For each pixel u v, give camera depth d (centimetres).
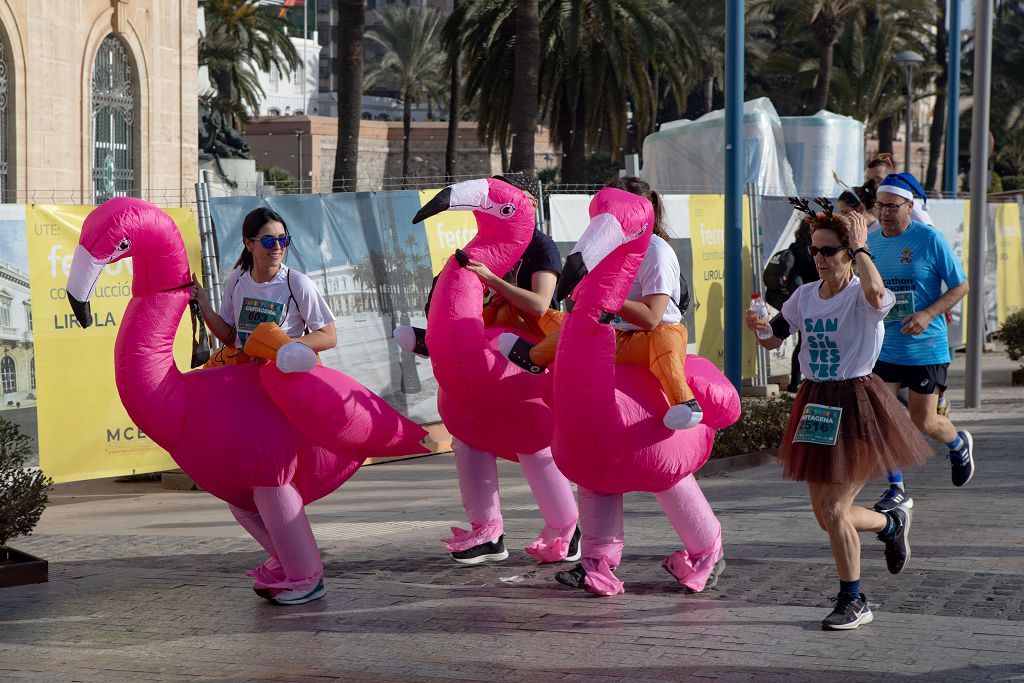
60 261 916
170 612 614
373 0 9394
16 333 895
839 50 4344
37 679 507
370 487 1001
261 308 622
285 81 10119
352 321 1099
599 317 586
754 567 688
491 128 3138
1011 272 2211
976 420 1296
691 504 636
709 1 4594
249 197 1023
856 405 564
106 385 941
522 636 562
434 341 654
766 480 974
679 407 583
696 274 1433
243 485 608
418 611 609
